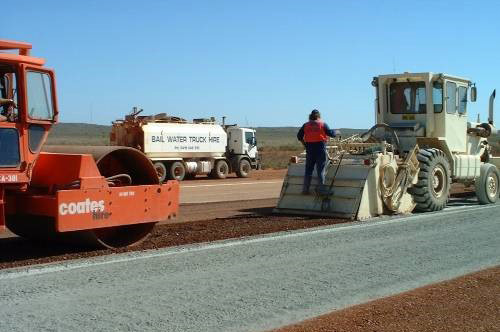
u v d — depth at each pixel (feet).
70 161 30.68
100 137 399.65
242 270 26.66
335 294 23.16
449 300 22.56
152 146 99.71
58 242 33.81
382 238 35.68
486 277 26.17
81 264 27.71
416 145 50.39
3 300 21.45
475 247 33.06
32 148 29.32
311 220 43.91
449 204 58.18
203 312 20.44
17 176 28.66
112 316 19.77
